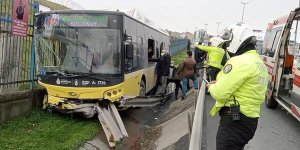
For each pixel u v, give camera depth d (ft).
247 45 12.67
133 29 33.83
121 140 27.55
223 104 12.59
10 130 25.32
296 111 26.45
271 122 30.01
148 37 42.50
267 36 43.14
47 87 30.42
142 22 38.42
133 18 33.78
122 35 29.91
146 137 30.42
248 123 12.32
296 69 27.07
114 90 29.66
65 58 30.30
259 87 12.21
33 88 31.45
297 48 30.53
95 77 29.50
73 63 30.09
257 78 12.05
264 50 42.88
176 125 30.27
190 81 54.95
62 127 27.55
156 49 49.42
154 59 46.60
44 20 30.83
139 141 29.22
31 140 23.71
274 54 35.35
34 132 25.54
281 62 33.71
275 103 35.70
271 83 35.27
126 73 30.71
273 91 34.86
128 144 28.17
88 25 30.22
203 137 23.77
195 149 11.68
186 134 25.59
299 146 23.43
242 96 12.22
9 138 23.61
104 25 30.07
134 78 34.32
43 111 31.17
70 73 29.99
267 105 36.42
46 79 30.35
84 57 30.04
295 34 33.37
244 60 11.99
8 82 28.12
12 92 27.84
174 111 38.01
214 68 29.58
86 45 30.07
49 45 30.68
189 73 42.19
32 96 30.55
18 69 29.55
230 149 12.58
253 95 12.19
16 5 27.35
